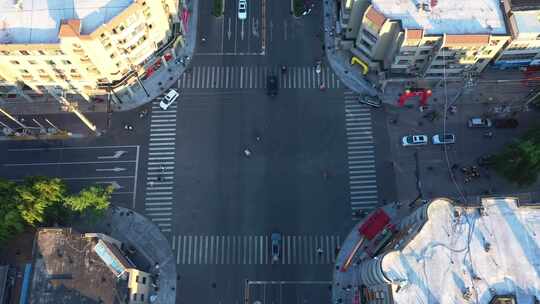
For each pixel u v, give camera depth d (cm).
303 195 10462
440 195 10381
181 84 11394
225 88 11362
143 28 9525
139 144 10900
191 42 11775
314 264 9900
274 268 9894
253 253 10012
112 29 8919
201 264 9944
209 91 11338
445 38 9225
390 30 9712
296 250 10019
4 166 10769
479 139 10825
